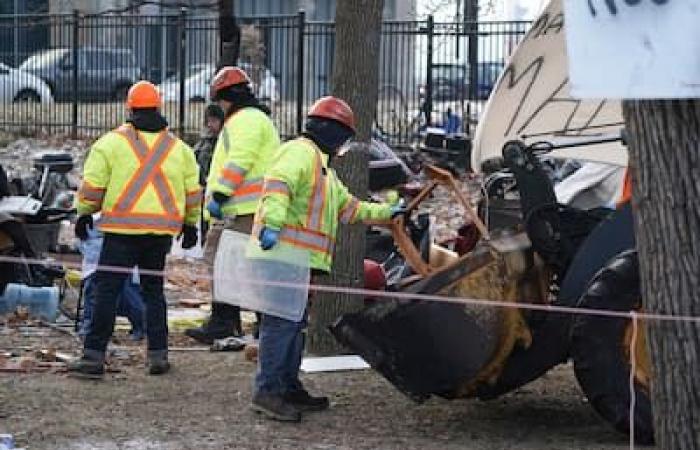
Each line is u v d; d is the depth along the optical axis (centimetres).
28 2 4803
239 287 930
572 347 865
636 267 850
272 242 902
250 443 884
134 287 1234
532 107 1023
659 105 526
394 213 971
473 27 2672
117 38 3189
